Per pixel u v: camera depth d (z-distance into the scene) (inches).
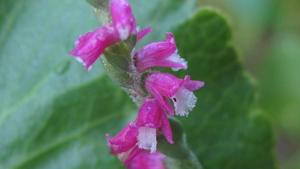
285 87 7.0
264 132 5.8
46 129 5.6
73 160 5.6
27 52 5.6
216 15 5.6
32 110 5.6
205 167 5.8
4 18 5.7
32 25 5.7
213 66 5.7
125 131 4.2
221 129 5.8
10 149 5.6
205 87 5.7
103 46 4.1
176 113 4.2
